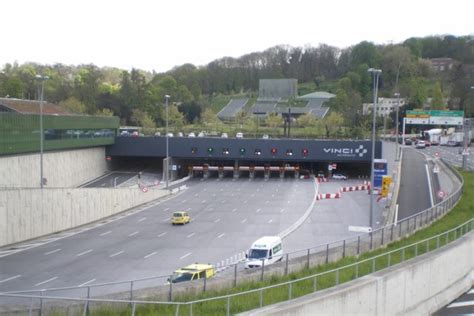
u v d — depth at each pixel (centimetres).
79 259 4462
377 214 6300
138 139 10438
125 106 15462
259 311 1916
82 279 3838
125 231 5709
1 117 6681
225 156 10550
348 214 6588
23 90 14838
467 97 16750
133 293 2414
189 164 11694
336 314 2202
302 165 11994
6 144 6794
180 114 15550
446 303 2939
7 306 2203
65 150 8625
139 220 6391
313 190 8981
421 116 11112
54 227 5512
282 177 10944
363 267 2762
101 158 10200
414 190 7019
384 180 6378
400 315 2589
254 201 7862
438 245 3070
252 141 10525
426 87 19850
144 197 7694
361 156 10388
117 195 6862
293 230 5662
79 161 9188
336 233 5462
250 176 10938
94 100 15112
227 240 5250
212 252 4719
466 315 2766
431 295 2855
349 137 13588
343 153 10438
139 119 14812
